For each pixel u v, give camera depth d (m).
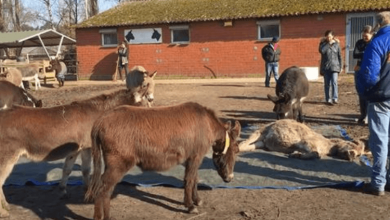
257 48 22.11
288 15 20.92
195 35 23.27
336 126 9.41
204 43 23.12
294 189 5.86
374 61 5.12
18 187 6.21
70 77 27.83
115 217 5.06
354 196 5.58
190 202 5.11
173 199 5.62
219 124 5.09
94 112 5.48
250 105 13.13
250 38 22.17
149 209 5.30
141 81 11.67
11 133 4.91
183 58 23.69
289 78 9.41
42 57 35.78
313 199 5.51
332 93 12.51
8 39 24.12
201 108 4.99
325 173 6.41
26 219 5.09
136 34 24.48
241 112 11.91
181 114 4.78
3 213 5.11
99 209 4.53
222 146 5.18
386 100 5.27
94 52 25.47
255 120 10.72
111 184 4.51
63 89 20.52
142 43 24.42
